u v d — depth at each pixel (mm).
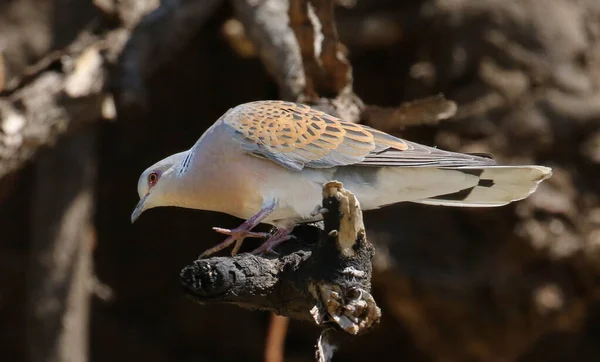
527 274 12805
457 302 12898
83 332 12516
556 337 14516
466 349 13250
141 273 15992
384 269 13008
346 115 8414
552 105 13133
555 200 12719
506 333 12953
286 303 5664
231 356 16266
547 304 12672
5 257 15180
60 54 9930
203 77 15875
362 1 14367
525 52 13438
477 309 12938
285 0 10328
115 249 15883
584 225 12711
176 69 15727
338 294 5375
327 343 5641
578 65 13547
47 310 12219
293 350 16000
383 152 6520
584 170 13008
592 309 14492
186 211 16016
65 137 11484
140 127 15836
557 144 13047
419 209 13328
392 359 15641
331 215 5301
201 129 16062
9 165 9398
